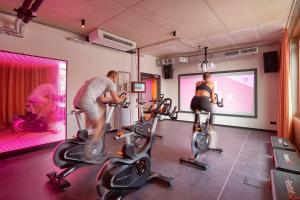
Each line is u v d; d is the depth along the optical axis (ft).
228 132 17.40
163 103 7.86
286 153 8.48
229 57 19.29
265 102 18.04
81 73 14.96
